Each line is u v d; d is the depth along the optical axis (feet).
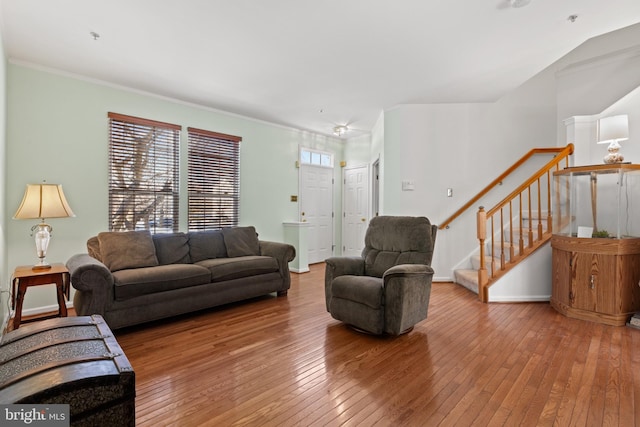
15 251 10.50
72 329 4.95
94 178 12.03
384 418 5.39
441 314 10.84
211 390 6.24
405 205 15.51
